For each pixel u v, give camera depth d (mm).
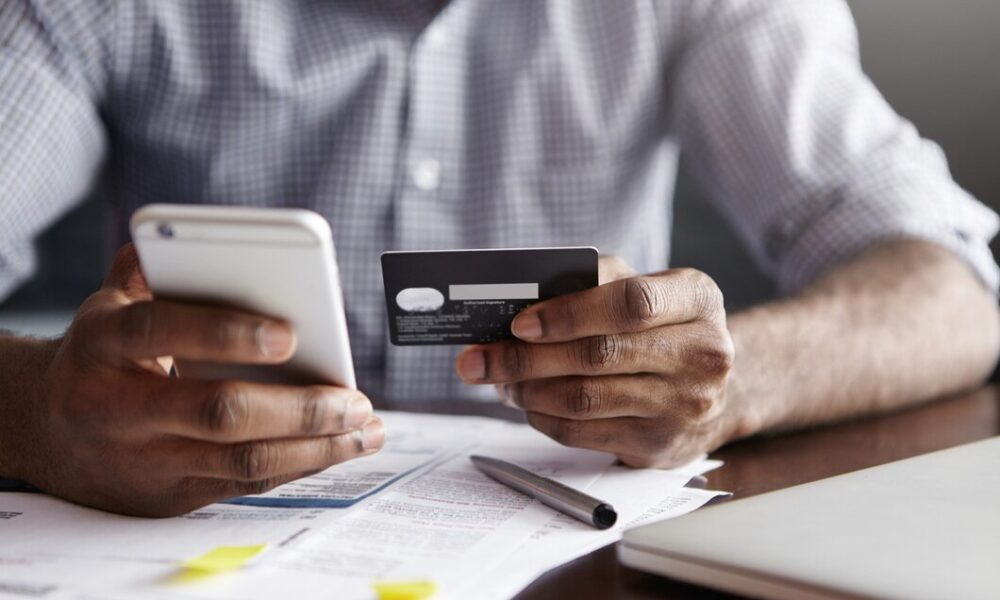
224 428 536
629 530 505
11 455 659
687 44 1357
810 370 844
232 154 1296
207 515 593
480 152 1335
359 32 1279
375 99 1275
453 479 663
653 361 642
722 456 757
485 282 625
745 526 498
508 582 474
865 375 883
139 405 549
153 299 552
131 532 562
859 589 417
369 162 1281
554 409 663
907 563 440
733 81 1298
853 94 1271
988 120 2016
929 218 1099
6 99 1179
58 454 610
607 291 619
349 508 592
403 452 750
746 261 2262
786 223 1209
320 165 1306
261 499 623
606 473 688
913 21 2051
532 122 1340
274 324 531
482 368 644
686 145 1396
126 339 540
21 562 507
